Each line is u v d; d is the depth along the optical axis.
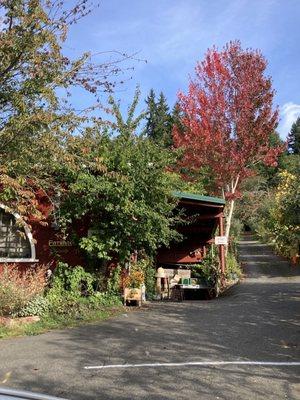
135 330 9.80
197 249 20.92
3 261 13.59
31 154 9.34
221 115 22.92
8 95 8.89
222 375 6.45
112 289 14.02
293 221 15.26
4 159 9.20
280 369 6.71
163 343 8.47
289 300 14.08
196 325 10.23
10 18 8.75
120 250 13.87
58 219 13.58
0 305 10.40
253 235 47.59
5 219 13.95
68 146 10.05
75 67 9.41
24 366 7.01
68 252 14.39
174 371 6.67
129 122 14.13
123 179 12.27
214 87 23.06
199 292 19.50
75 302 12.36
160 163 13.92
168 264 21.06
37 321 10.65
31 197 10.28
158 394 5.71
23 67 9.02
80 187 12.52
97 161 11.66
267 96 22.59
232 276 21.95
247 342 8.43
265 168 38.94
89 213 13.91
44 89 8.95
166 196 14.06
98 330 9.88
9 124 8.91
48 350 8.05
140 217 13.47
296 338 8.66
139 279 14.34
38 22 8.73
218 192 24.08
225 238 18.70
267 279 22.69
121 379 6.33
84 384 6.12
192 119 23.39
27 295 10.88
